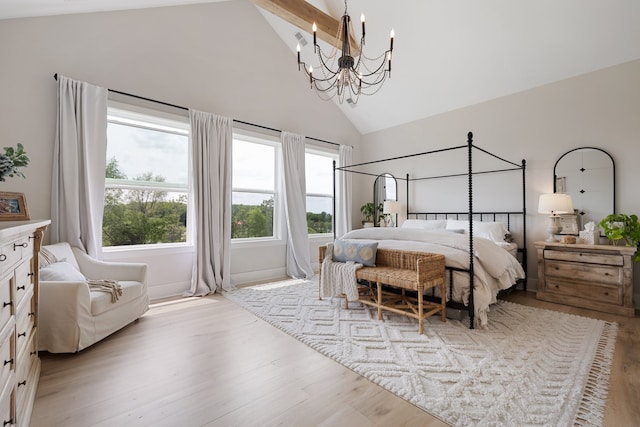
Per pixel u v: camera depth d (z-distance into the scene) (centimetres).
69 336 196
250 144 443
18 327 125
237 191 428
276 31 452
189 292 351
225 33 400
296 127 479
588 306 295
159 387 163
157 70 341
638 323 255
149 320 268
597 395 153
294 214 459
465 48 361
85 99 286
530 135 380
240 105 413
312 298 334
